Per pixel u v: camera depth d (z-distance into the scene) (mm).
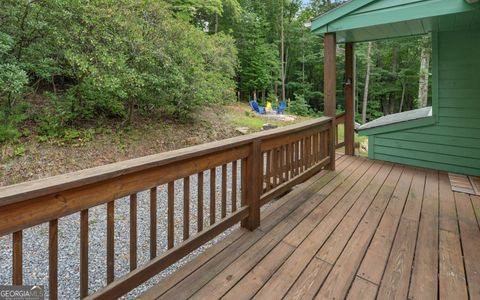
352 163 4668
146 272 1521
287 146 2965
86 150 5539
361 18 3660
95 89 5797
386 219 2564
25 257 2680
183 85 6738
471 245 2131
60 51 5211
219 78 8586
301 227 2389
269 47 18250
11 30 4746
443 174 4117
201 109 8672
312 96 19172
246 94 18281
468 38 4023
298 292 1599
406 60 16469
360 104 18297
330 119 3967
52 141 5383
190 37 6922
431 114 4543
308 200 2982
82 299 1266
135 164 1402
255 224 2354
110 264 1368
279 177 2824
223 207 2090
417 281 1705
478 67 3990
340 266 1848
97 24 5168
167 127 7504
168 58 6098
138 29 5695
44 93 5875
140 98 6672
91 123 6430
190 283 1665
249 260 1906
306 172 3363
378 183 3615
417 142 4570
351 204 2898
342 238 2213
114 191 1346
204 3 11125
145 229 3250
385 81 17859
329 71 3971
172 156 1602
